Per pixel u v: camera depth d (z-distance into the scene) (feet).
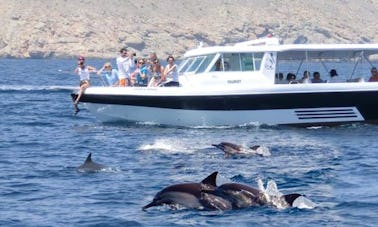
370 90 261.03
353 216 127.34
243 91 254.68
